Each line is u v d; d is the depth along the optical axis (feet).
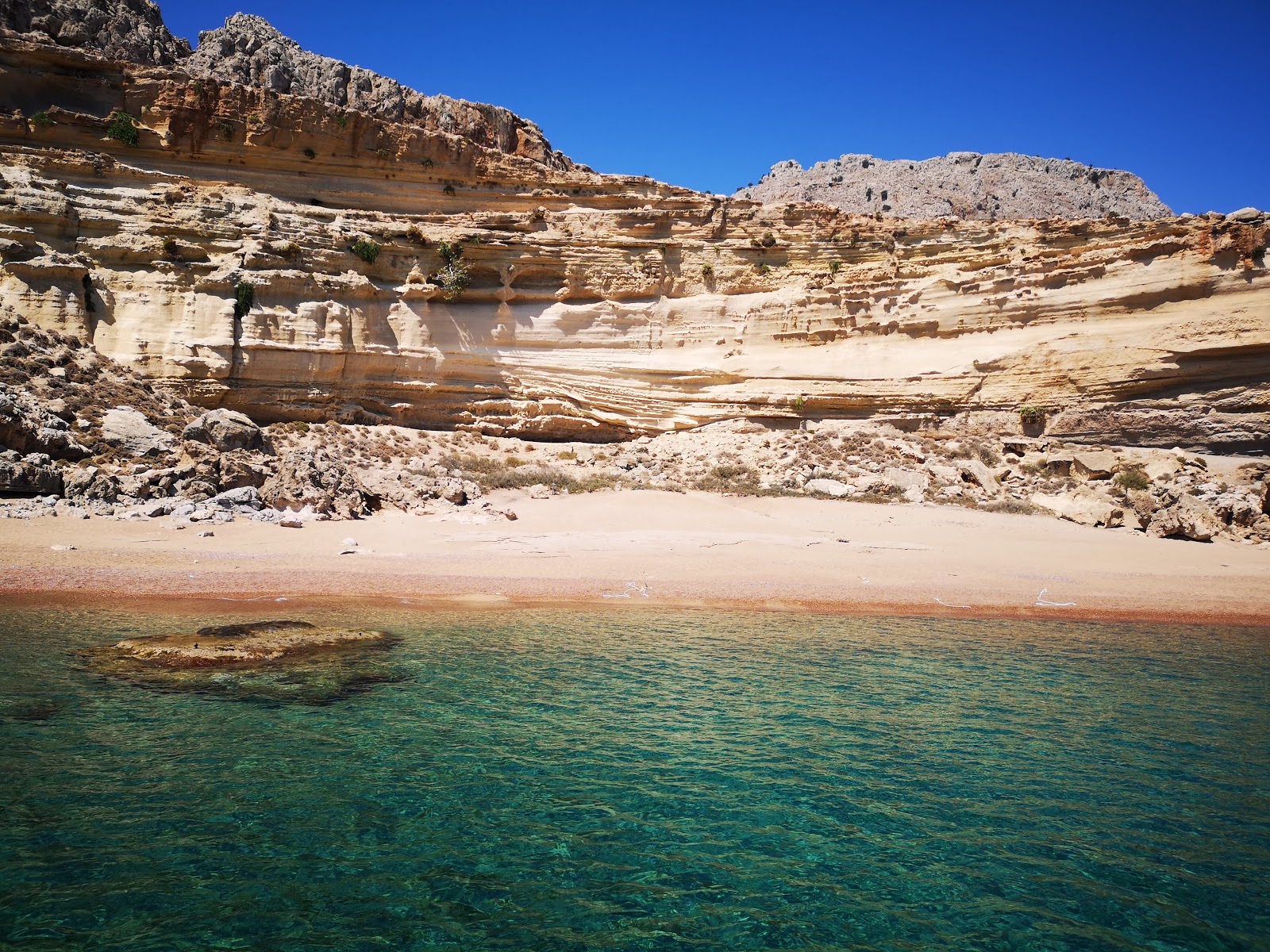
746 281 186.80
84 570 81.20
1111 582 104.01
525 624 71.46
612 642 66.18
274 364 160.86
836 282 184.85
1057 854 34.09
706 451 171.22
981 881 31.89
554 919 28.53
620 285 184.55
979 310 175.42
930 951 27.43
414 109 211.00
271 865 31.14
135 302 155.94
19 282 148.15
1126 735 47.98
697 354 183.21
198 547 95.35
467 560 99.04
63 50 164.55
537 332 179.93
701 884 31.17
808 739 45.91
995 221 181.27
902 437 172.65
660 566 101.55
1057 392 166.71
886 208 361.30
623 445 178.19
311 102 176.24
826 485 154.40
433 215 184.44
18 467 104.37
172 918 27.50
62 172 159.63
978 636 73.67
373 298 172.24
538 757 42.14
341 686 51.44
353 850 32.53
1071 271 170.19
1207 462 155.02
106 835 32.53
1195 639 75.10
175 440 125.49
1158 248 163.43
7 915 27.09
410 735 44.29
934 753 44.52
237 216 166.61
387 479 134.41
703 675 57.67
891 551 116.47
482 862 32.09
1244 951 27.76
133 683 49.60
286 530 107.76
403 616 71.97
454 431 175.52
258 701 48.08
